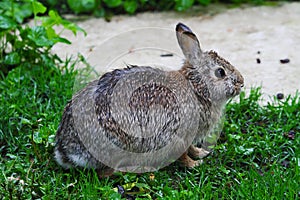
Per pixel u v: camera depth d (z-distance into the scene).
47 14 11.45
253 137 7.57
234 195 6.50
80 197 6.38
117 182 6.74
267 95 8.87
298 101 8.47
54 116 7.77
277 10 11.73
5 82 8.50
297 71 9.60
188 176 6.89
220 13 11.64
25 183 6.54
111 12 11.61
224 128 7.71
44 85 8.48
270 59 9.98
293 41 10.58
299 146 7.37
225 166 7.11
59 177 6.63
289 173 6.72
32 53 9.02
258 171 7.04
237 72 7.04
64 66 9.01
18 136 7.50
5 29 8.87
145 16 11.52
